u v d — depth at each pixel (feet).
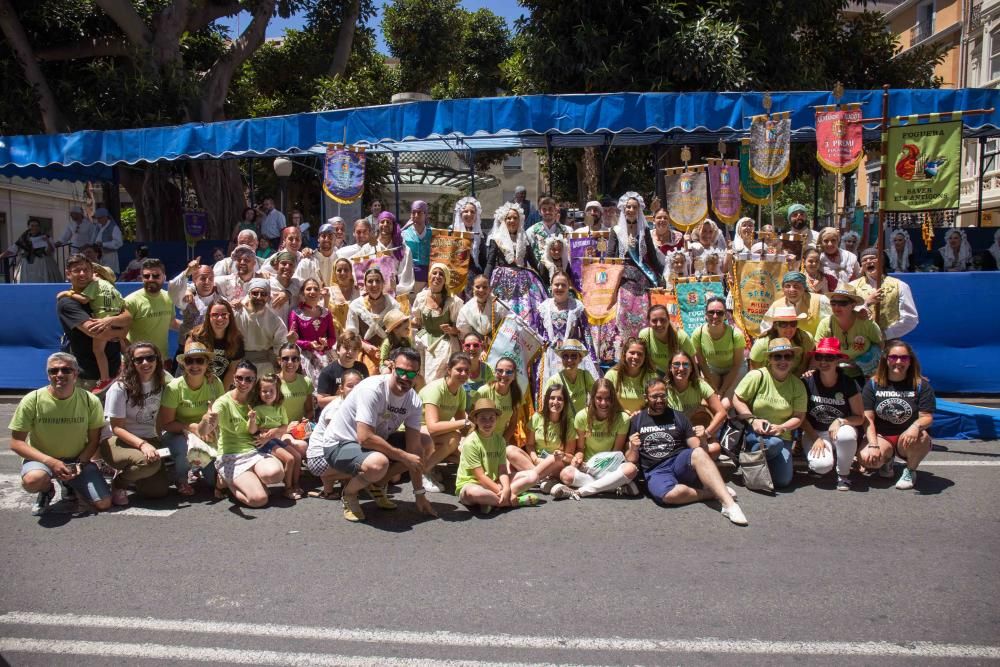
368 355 21.65
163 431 18.38
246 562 13.99
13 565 13.80
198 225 43.83
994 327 27.17
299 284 23.39
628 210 24.57
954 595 12.35
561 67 48.78
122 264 47.52
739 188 30.96
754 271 23.29
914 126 21.84
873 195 80.02
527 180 107.14
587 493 18.12
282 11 58.80
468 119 32.27
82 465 17.21
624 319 23.89
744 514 16.66
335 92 63.05
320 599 12.35
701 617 11.65
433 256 24.49
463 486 17.40
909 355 18.39
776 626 11.34
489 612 11.86
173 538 15.31
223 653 10.59
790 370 19.70
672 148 50.11
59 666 10.24
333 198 30.48
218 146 34.91
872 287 23.61
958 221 80.33
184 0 51.70
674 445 18.04
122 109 48.93
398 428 18.03
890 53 59.57
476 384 20.06
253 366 18.08
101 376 21.47
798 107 31.60
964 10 80.74
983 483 18.52
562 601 12.25
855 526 15.72
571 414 19.15
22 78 49.93
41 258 45.24
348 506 16.60
